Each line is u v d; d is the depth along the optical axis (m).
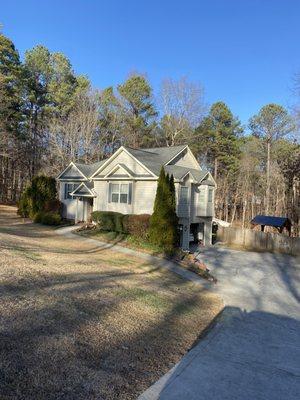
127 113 49.56
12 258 10.61
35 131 45.84
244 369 6.34
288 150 41.38
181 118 50.84
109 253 17.38
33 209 29.33
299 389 5.73
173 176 21.56
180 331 8.04
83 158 40.59
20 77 42.75
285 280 17.23
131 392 4.96
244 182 49.47
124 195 24.48
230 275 17.14
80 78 48.91
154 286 11.73
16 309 6.62
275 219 29.19
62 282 9.23
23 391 4.37
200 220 26.20
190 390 5.30
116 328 7.11
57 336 6.01
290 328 9.59
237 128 55.06
